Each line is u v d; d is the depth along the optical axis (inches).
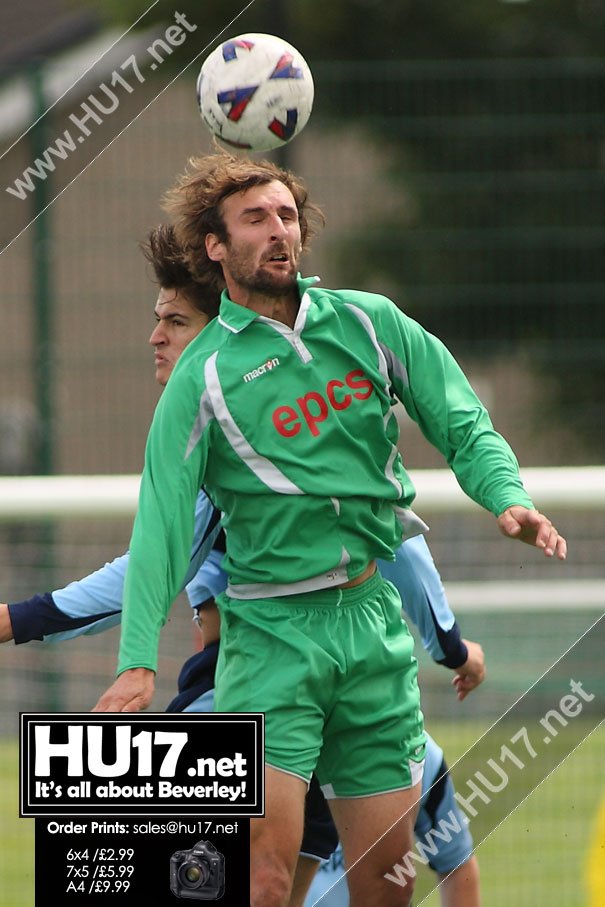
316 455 440.5
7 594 657.6
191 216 458.0
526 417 1216.8
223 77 474.0
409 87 1068.5
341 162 1199.6
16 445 1002.1
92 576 480.4
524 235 1089.4
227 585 483.2
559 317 1079.6
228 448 440.8
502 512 434.6
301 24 1643.7
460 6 1657.2
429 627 508.1
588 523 811.4
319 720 446.6
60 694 608.7
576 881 622.5
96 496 609.6
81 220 1046.4
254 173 446.6
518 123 1069.1
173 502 434.9
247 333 443.8
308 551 443.8
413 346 458.9
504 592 673.6
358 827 459.8
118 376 1021.2
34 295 1012.5
